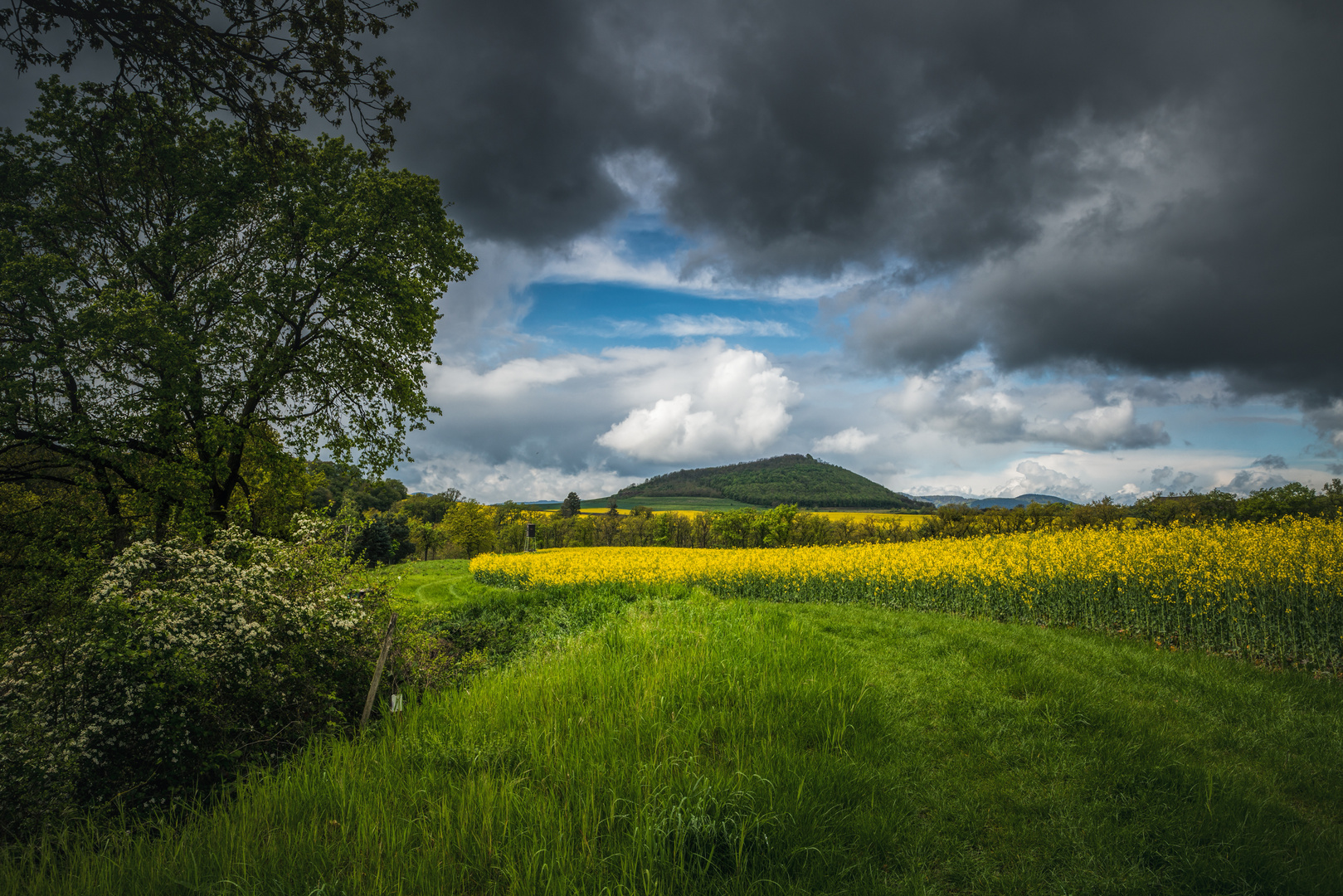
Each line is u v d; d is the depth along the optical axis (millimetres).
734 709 5875
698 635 8820
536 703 6117
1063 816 4070
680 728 5262
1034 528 36844
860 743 5137
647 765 4312
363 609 7340
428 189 15930
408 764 4832
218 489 14367
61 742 4527
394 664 7719
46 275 11195
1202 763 4816
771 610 12102
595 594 14820
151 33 5859
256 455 14758
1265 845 3574
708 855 3344
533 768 4559
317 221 14234
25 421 11547
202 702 5250
